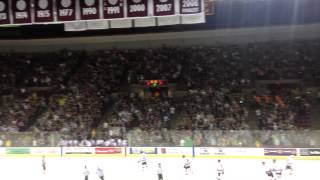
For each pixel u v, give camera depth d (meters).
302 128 33.91
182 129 35.22
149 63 41.88
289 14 38.91
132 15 22.80
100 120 37.00
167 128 35.53
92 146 35.41
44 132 36.12
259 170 30.17
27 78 42.09
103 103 38.47
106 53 43.47
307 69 38.81
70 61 43.22
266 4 37.00
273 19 39.38
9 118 37.84
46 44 44.75
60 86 40.69
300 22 39.59
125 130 35.28
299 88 37.38
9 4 23.66
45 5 23.42
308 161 31.86
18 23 23.67
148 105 37.47
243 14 39.31
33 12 23.53
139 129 35.56
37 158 35.81
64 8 23.28
